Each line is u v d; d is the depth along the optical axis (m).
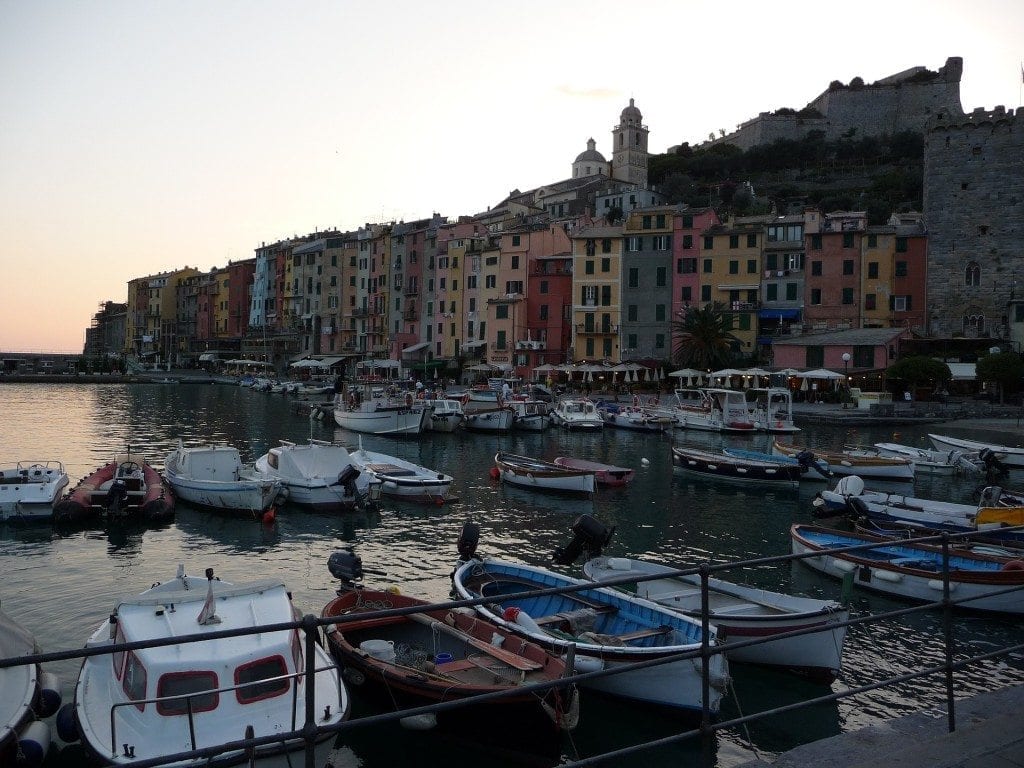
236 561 22.58
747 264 87.19
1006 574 18.00
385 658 12.95
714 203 133.00
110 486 26.81
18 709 11.05
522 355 98.44
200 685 10.89
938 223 82.38
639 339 91.56
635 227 91.81
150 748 10.31
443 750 12.41
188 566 22.00
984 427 59.41
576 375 92.69
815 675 14.57
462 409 60.91
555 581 16.77
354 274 128.38
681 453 41.22
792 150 141.88
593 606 15.39
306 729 5.41
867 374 74.31
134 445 49.25
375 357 120.19
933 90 138.25
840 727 13.36
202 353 157.00
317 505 28.94
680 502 33.25
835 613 14.56
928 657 16.38
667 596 16.14
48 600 19.02
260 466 32.81
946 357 76.06
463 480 37.47
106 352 197.75
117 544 24.05
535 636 13.45
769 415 57.94
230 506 28.11
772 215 91.75
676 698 12.84
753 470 38.06
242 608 12.71
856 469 40.38
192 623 12.17
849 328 82.25
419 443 53.00
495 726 12.09
